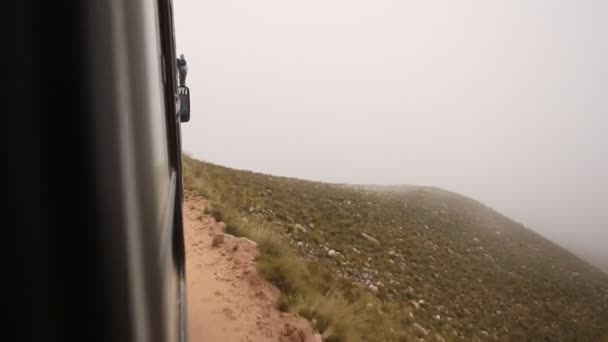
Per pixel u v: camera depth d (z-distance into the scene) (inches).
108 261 31.9
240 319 206.7
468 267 935.0
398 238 914.1
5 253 27.8
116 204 33.0
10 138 26.6
